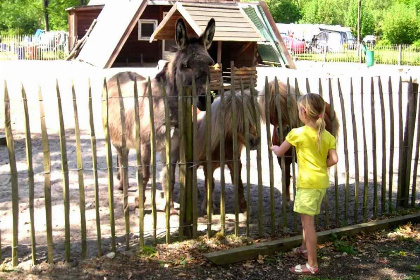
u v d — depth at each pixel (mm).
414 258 4914
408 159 6227
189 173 5082
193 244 5094
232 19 17391
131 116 5680
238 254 4777
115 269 4527
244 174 7867
